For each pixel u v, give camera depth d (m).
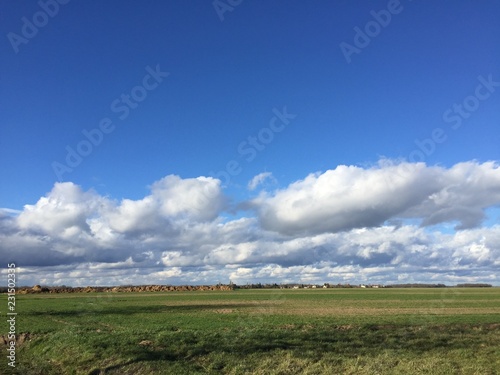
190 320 47.62
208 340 29.55
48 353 29.38
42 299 110.06
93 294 155.00
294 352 25.81
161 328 38.31
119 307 73.38
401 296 113.06
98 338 30.53
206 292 164.50
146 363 23.72
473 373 20.91
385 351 26.05
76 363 25.80
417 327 37.53
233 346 27.70
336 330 35.75
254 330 34.66
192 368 23.09
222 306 74.50
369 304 78.19
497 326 38.53
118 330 37.97
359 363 23.12
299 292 153.00
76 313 60.12
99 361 25.20
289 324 40.56
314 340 30.22
